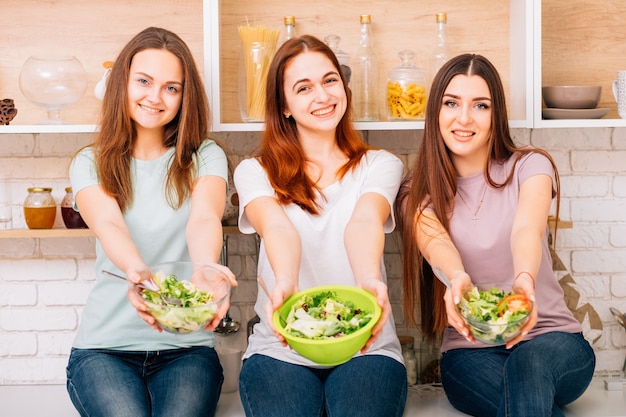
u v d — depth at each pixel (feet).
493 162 6.33
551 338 5.82
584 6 7.41
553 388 5.29
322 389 5.74
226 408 6.34
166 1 7.27
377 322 4.96
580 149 7.48
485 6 7.34
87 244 7.39
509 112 7.33
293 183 6.21
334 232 6.17
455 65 6.13
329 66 6.25
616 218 7.52
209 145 6.43
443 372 6.26
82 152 6.27
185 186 6.25
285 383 5.56
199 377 5.84
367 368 5.63
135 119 6.19
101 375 5.70
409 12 7.36
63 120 7.28
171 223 6.24
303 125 6.32
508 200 6.18
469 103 6.06
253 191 6.15
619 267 7.55
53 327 7.43
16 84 7.27
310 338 4.86
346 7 7.34
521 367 5.36
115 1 7.27
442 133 6.20
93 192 6.07
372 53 6.97
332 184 6.32
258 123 6.64
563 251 7.53
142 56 6.10
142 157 6.38
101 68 7.27
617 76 6.89
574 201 7.51
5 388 7.23
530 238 5.59
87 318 6.26
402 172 6.43
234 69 7.32
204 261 5.65
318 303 5.24
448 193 6.24
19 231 6.80
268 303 5.02
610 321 7.55
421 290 6.64
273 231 5.71
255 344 6.20
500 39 7.33
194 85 6.27
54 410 6.54
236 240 7.41
